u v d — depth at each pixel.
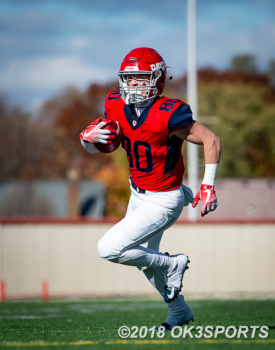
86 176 151.75
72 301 39.19
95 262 48.19
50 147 159.88
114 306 32.47
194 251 48.28
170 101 14.59
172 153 14.80
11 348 12.82
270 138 128.75
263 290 48.22
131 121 14.75
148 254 15.09
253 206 94.00
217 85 134.00
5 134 159.50
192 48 74.69
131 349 12.52
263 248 48.41
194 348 12.59
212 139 14.45
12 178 156.88
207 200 14.45
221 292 48.03
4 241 48.12
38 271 48.09
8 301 40.41
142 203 15.20
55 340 13.87
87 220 48.66
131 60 14.71
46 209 107.19
